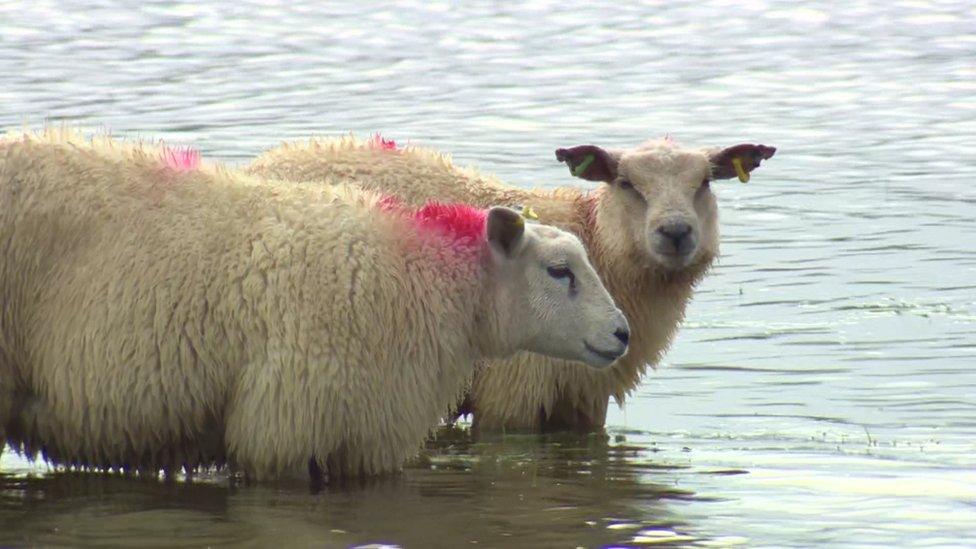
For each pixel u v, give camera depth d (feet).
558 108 320.50
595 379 139.23
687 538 104.06
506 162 251.39
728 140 285.64
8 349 112.88
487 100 329.31
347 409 111.75
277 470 113.19
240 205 113.50
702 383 152.66
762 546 102.06
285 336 110.22
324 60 389.39
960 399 144.25
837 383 150.51
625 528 106.42
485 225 117.19
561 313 116.57
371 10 490.90
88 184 113.19
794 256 202.69
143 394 110.93
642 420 141.79
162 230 112.16
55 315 112.06
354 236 112.98
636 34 447.01
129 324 110.73
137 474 118.83
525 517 109.29
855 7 499.10
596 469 124.67
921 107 323.57
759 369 156.46
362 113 306.76
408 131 285.23
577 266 117.08
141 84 338.95
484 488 117.91
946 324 170.60
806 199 236.22
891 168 259.80
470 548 101.09
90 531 103.86
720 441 133.80
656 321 141.38
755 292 186.50
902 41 428.56
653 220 136.05
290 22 463.83
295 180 140.05
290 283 110.83
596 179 141.08
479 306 117.29
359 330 111.34
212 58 386.73
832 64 388.16
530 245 116.78
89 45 404.77
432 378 115.75
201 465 116.57
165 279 111.14
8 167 112.98
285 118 296.71
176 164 115.96
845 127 301.02
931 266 196.54
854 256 202.18
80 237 112.57
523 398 138.62
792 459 127.03
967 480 119.34
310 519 107.14
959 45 418.51
